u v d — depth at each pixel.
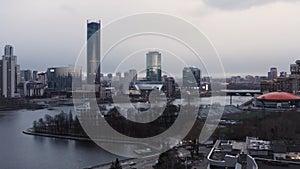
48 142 111.12
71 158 86.44
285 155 43.62
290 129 81.88
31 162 83.38
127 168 69.94
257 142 50.19
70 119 131.88
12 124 161.50
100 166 73.50
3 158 87.62
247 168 40.50
